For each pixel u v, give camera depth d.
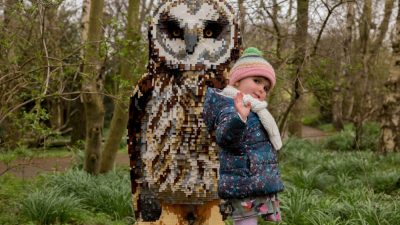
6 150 9.20
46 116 6.25
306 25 9.85
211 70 4.41
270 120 3.32
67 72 6.89
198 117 4.34
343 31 10.95
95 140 8.77
